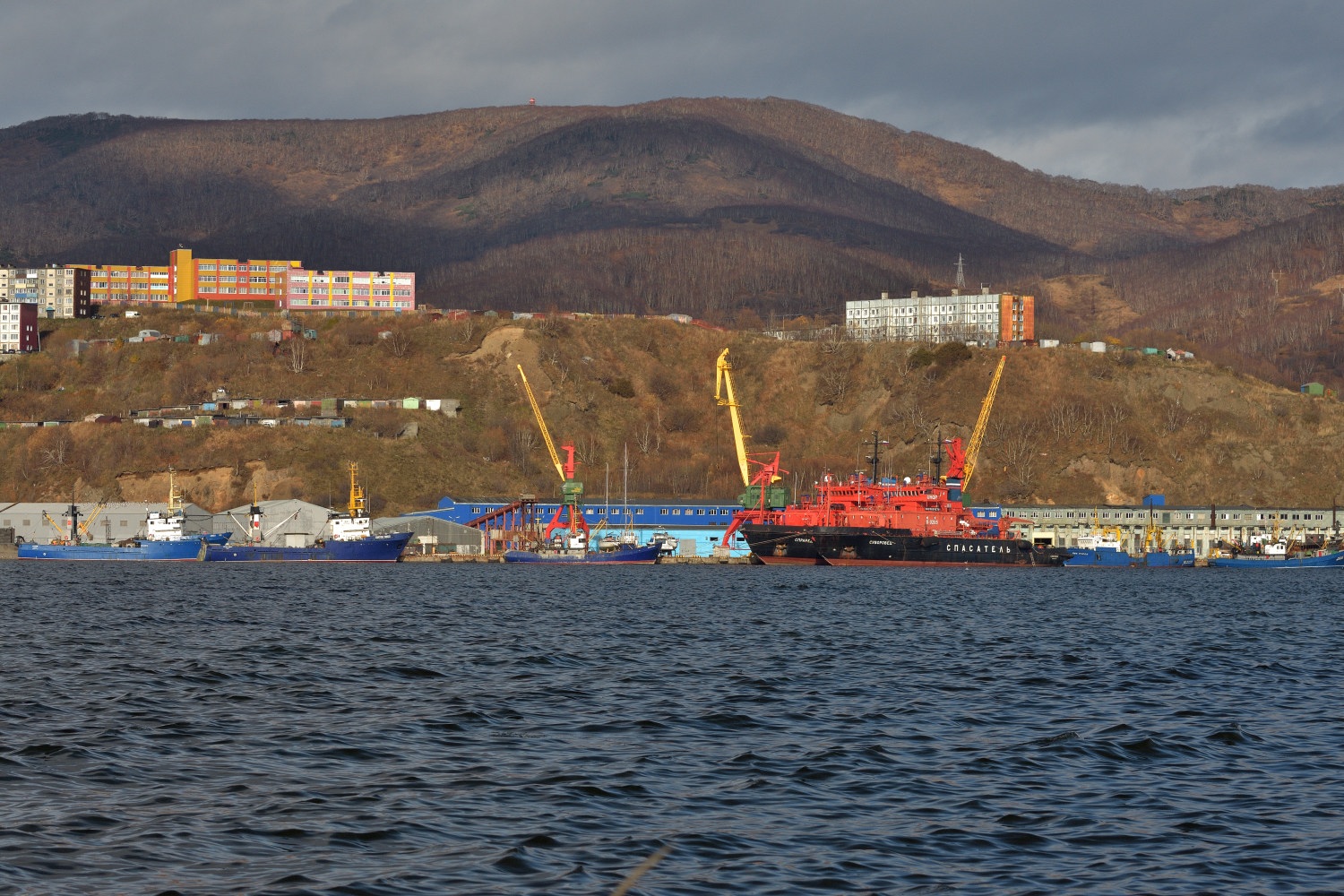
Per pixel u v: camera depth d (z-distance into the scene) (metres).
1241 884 140.75
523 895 133.12
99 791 175.38
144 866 141.00
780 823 164.62
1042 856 151.12
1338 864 148.25
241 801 171.25
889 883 140.00
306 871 139.75
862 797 179.75
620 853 149.12
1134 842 157.12
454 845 151.25
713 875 141.00
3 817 159.38
